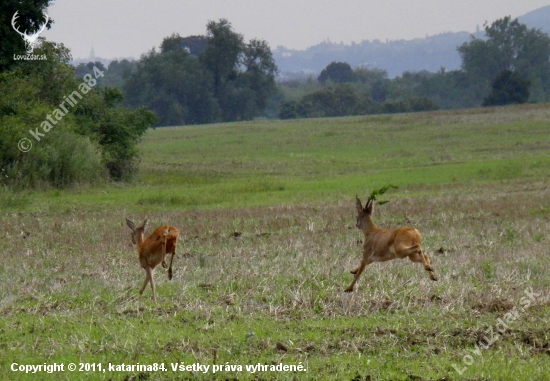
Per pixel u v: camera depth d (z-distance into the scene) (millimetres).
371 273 47500
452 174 125438
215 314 39250
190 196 101438
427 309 39188
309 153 192125
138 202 98688
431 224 72312
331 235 65875
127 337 35031
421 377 29797
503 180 115750
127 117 139000
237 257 55312
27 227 75812
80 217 83625
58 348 33781
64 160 118438
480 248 57750
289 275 47969
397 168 148375
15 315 39500
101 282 47031
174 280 47344
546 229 66562
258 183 116250
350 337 34750
